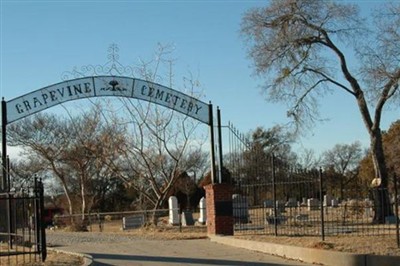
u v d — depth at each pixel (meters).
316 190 24.38
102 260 17.55
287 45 32.09
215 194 22.94
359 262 14.87
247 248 19.50
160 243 22.19
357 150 85.75
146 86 24.58
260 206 28.86
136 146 32.81
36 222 16.17
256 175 23.83
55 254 18.28
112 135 33.25
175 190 50.94
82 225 36.53
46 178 58.38
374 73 34.91
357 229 22.20
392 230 21.31
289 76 32.81
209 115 24.31
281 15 31.81
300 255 16.62
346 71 31.42
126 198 63.72
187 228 29.58
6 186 22.33
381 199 23.16
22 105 23.47
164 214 40.47
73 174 57.16
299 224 25.73
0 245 20.34
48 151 51.72
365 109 30.77
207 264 16.45
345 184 42.12
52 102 23.86
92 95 24.22
